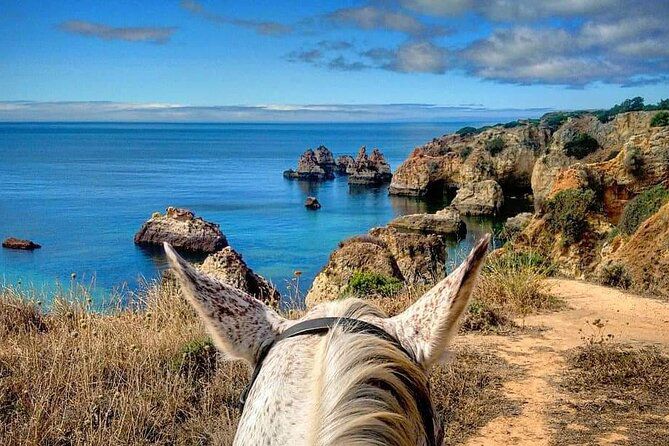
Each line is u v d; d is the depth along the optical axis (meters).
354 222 58.44
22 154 186.62
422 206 70.06
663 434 6.04
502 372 7.63
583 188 26.55
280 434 1.47
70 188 89.19
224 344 1.98
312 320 1.88
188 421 5.95
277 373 1.67
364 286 11.91
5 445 5.22
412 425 1.44
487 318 9.71
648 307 11.43
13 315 9.23
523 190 71.25
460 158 76.69
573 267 20.61
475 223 56.78
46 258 38.44
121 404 5.87
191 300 2.00
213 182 103.31
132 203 71.94
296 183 102.75
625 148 28.36
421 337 1.79
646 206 19.84
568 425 6.25
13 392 6.27
